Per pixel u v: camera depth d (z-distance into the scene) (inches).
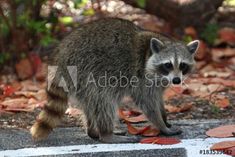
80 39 219.8
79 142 216.5
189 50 236.8
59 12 355.6
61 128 233.3
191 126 231.0
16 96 277.1
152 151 204.2
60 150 207.3
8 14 339.0
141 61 225.1
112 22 226.1
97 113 219.0
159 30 359.6
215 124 232.1
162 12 349.1
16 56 331.6
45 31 329.4
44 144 213.8
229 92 277.6
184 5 347.9
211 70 326.6
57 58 219.5
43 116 212.4
